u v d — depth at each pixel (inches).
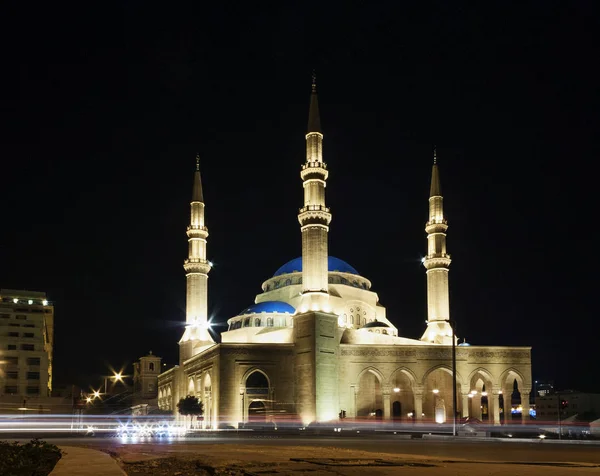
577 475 941.2
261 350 3991.1
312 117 4252.0
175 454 1401.3
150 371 7391.7
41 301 6008.9
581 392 6461.6
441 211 4773.6
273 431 3457.2
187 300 4916.3
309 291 4018.2
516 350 4421.8
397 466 1111.6
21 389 5620.1
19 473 837.8
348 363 4133.9
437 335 4527.6
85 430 3944.4
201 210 5012.3
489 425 4040.4
